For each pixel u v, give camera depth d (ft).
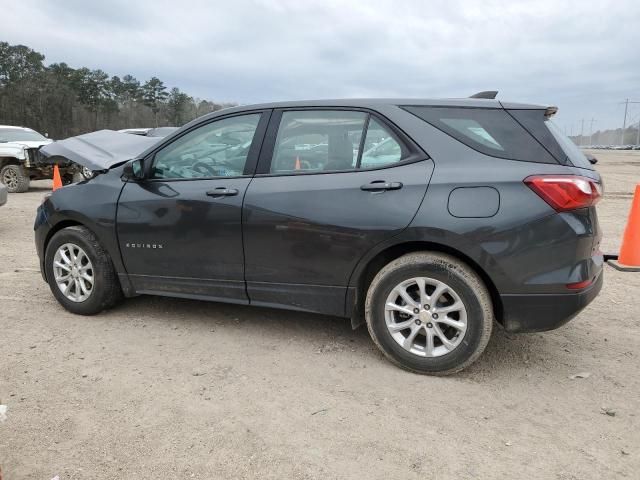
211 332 12.87
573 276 9.58
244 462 7.73
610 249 22.54
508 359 11.46
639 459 7.89
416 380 10.42
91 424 8.68
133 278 13.25
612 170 83.41
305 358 11.41
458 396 9.80
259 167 11.81
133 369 10.77
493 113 10.44
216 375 10.54
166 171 12.84
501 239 9.65
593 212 9.98
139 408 9.21
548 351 11.89
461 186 9.94
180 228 12.26
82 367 10.82
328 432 8.55
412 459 7.86
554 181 9.50
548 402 9.61
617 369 11.00
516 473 7.55
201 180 12.29
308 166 11.45
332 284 11.12
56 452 7.90
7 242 23.88
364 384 10.23
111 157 14.56
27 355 11.37
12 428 8.50
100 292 13.50
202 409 9.21
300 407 9.33
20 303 14.89
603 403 9.59
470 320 10.05
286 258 11.35
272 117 11.97
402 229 10.22
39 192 46.70
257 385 10.14
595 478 7.45
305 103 11.76
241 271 11.91
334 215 10.76
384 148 10.86
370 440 8.34
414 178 10.32
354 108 11.28
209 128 12.52
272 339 12.46
